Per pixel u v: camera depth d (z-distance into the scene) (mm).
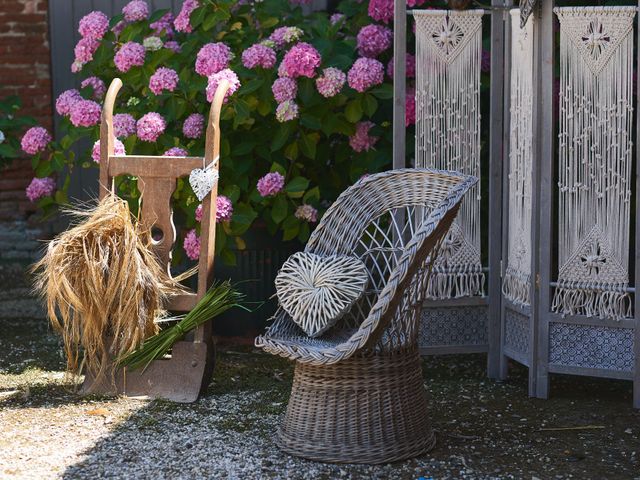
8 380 4586
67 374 4453
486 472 3465
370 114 4922
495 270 4609
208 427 3920
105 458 3578
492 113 4539
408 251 3270
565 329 4297
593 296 4227
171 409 4145
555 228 5094
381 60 5230
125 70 5020
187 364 4312
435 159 4531
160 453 3631
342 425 3555
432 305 4555
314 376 3596
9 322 5820
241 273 5246
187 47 5207
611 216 4160
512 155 4488
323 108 5000
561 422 4020
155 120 4809
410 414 3635
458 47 4484
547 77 4160
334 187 5344
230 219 4859
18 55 7484
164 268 4383
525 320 4422
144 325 4242
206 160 4336
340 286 3773
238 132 5105
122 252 4188
